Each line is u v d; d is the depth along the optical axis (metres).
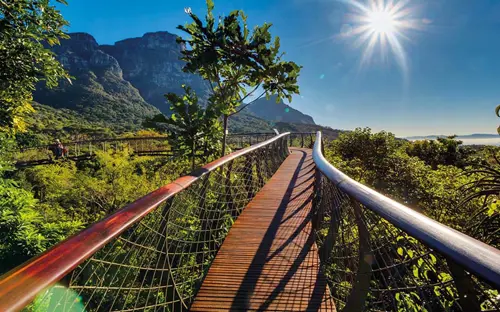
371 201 1.09
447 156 13.59
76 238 0.81
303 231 3.26
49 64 5.36
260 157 5.85
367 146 11.84
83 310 0.86
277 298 2.06
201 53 5.41
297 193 5.03
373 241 1.25
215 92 6.43
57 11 5.05
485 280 0.50
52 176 12.84
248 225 3.47
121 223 1.00
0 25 4.44
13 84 5.20
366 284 1.30
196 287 2.39
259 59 5.47
